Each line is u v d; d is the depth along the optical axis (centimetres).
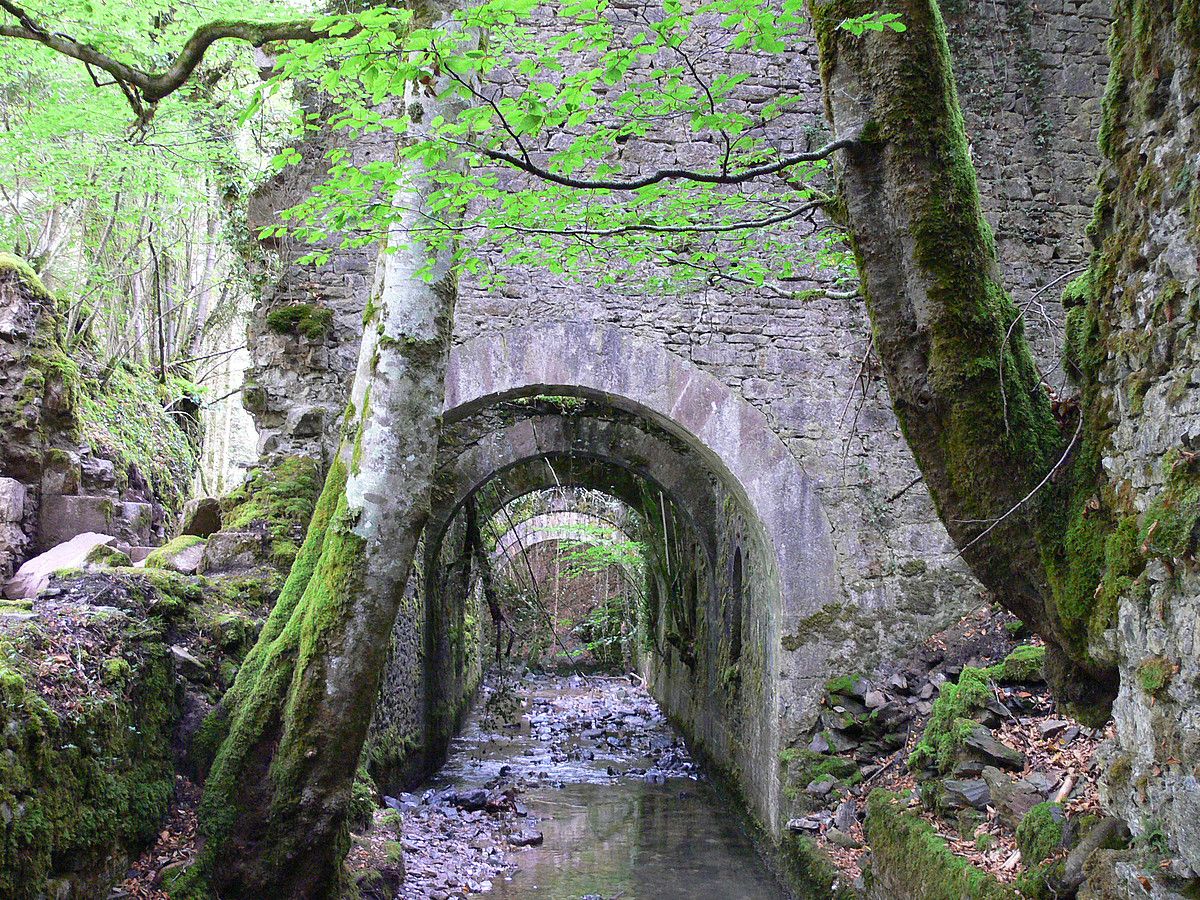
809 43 759
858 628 745
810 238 751
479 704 1728
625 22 747
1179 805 325
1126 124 376
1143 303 356
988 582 420
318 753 455
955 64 782
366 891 518
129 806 428
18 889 339
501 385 733
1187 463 326
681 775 1136
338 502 493
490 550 1378
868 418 759
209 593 570
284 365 741
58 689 396
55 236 1143
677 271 643
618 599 2255
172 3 851
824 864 613
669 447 1092
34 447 739
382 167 442
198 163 938
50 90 923
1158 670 333
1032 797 502
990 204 773
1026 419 404
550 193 468
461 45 457
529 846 802
